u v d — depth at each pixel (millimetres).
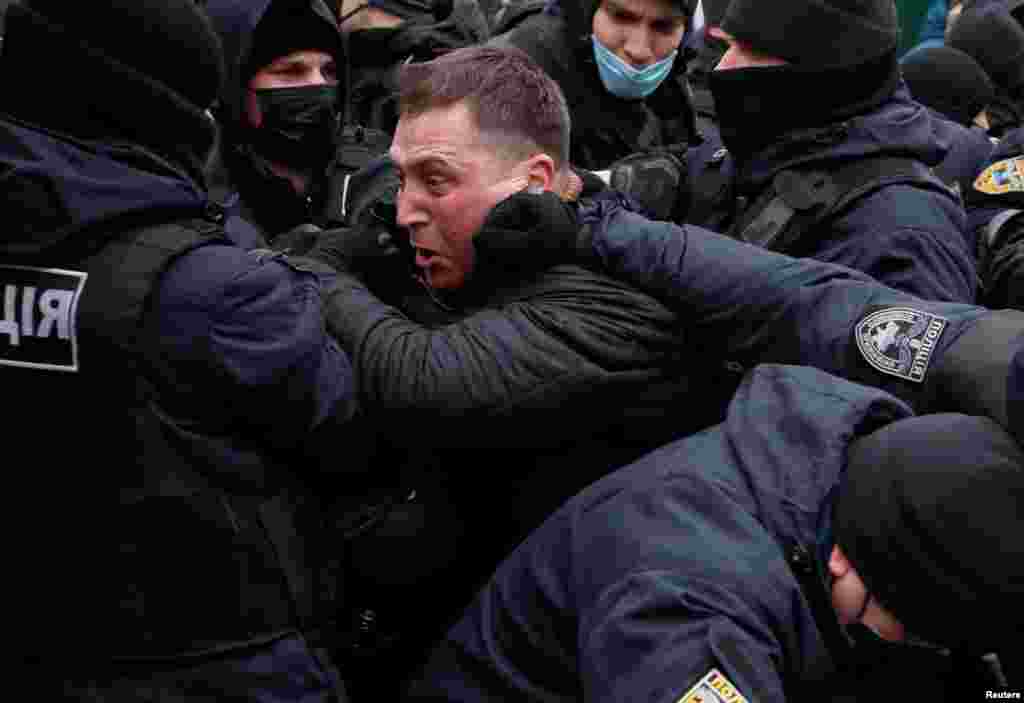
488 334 1566
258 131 2209
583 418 1604
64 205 1364
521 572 1445
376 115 2941
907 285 1892
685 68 2686
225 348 1410
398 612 1706
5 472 1453
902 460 1164
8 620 1485
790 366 1436
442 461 1694
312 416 1504
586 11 2471
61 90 1400
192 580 1439
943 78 4051
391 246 1766
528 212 1597
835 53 2006
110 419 1401
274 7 2150
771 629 1184
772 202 2055
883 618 1188
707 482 1293
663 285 1689
